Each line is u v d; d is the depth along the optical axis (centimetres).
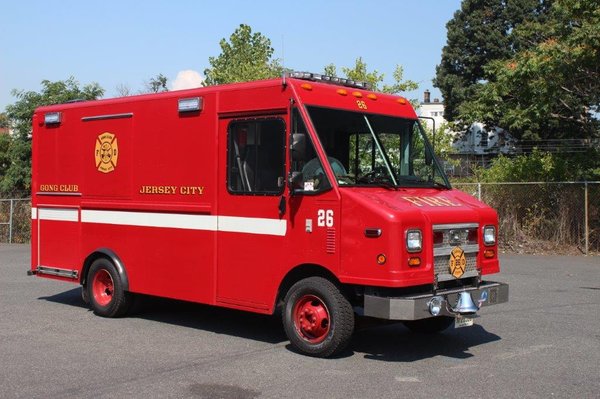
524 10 4509
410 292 712
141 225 930
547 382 645
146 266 923
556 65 1831
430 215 712
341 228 715
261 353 766
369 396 602
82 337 852
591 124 2180
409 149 852
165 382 647
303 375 672
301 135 729
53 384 640
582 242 1792
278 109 777
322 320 736
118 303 962
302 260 747
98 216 992
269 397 600
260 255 790
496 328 898
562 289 1223
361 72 2292
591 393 610
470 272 758
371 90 881
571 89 1955
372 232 689
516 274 1414
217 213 834
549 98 1944
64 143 1049
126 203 948
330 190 726
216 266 836
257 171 795
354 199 707
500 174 2058
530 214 1848
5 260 1769
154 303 1024
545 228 1839
